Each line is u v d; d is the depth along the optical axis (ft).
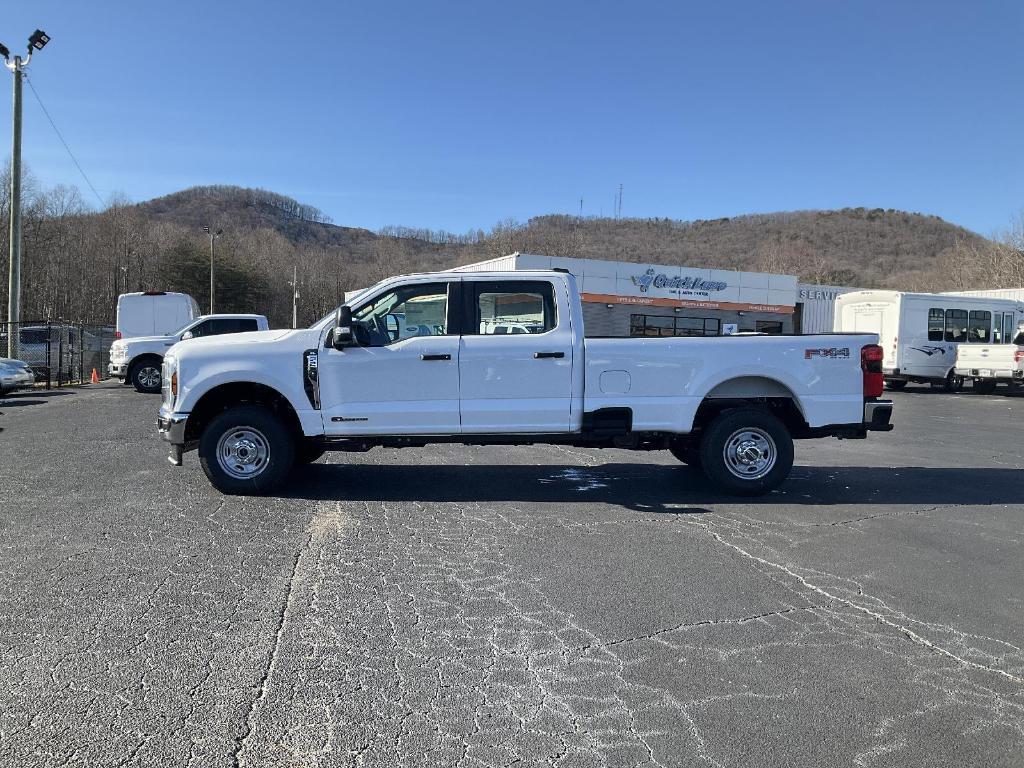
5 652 11.66
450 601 14.11
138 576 15.20
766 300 116.57
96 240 221.66
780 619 13.47
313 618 13.20
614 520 20.16
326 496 22.54
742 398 23.47
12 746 9.05
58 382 65.41
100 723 9.61
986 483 25.85
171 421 21.98
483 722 9.80
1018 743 9.47
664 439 23.17
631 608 13.89
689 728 9.73
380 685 10.77
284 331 23.04
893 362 73.31
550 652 11.96
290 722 9.71
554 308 22.49
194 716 9.81
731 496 23.24
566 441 22.84
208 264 249.34
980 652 12.19
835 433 23.45
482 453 31.04
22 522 19.16
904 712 10.21
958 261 179.22
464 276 22.57
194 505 21.13
